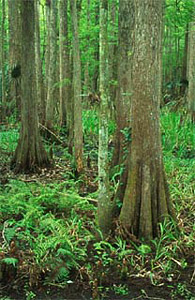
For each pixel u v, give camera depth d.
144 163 4.88
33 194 6.47
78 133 7.50
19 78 13.28
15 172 8.28
